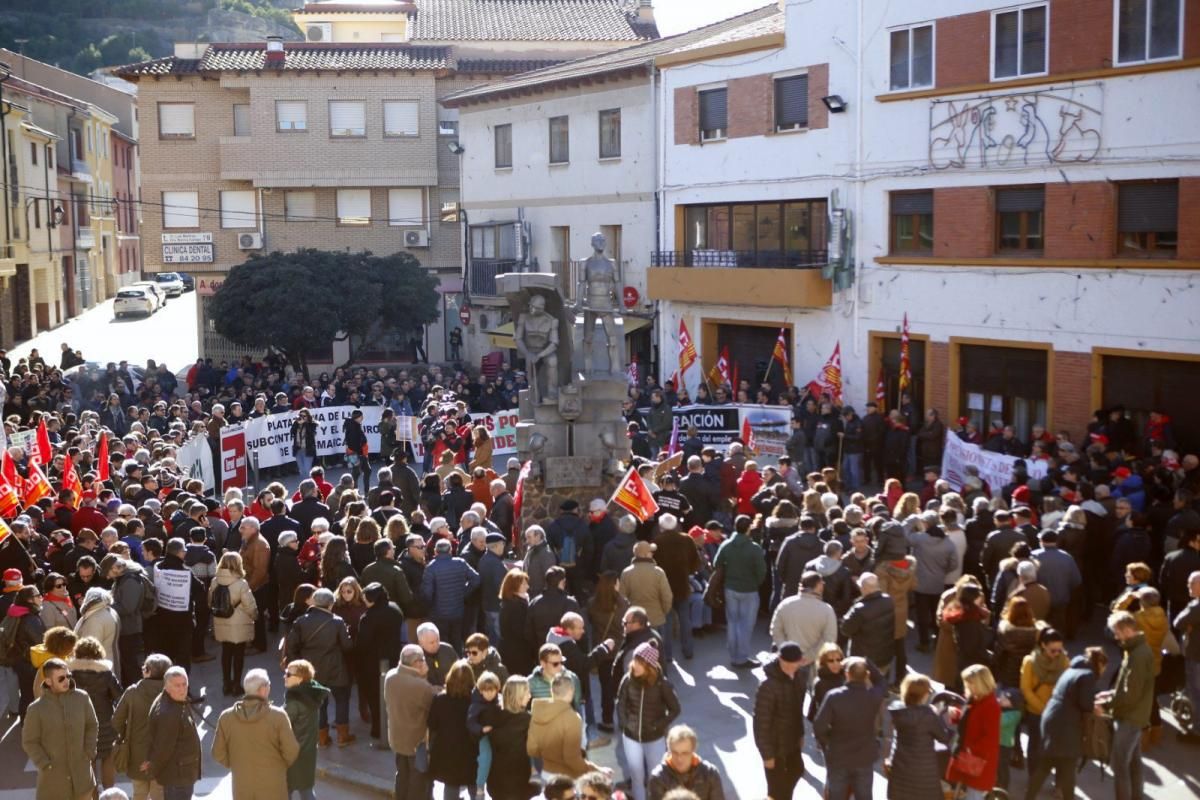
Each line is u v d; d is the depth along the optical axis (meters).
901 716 9.76
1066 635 15.91
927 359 27.81
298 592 13.66
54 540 15.35
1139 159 23.25
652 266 35.06
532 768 11.31
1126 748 11.11
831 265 29.52
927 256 27.62
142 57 125.00
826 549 13.91
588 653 13.01
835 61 29.59
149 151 49.53
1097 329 24.16
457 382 35.03
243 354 49.84
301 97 48.91
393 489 17.92
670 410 26.72
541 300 19.08
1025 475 19.23
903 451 24.78
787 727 10.53
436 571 14.22
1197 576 12.52
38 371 36.41
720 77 33.12
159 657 11.01
